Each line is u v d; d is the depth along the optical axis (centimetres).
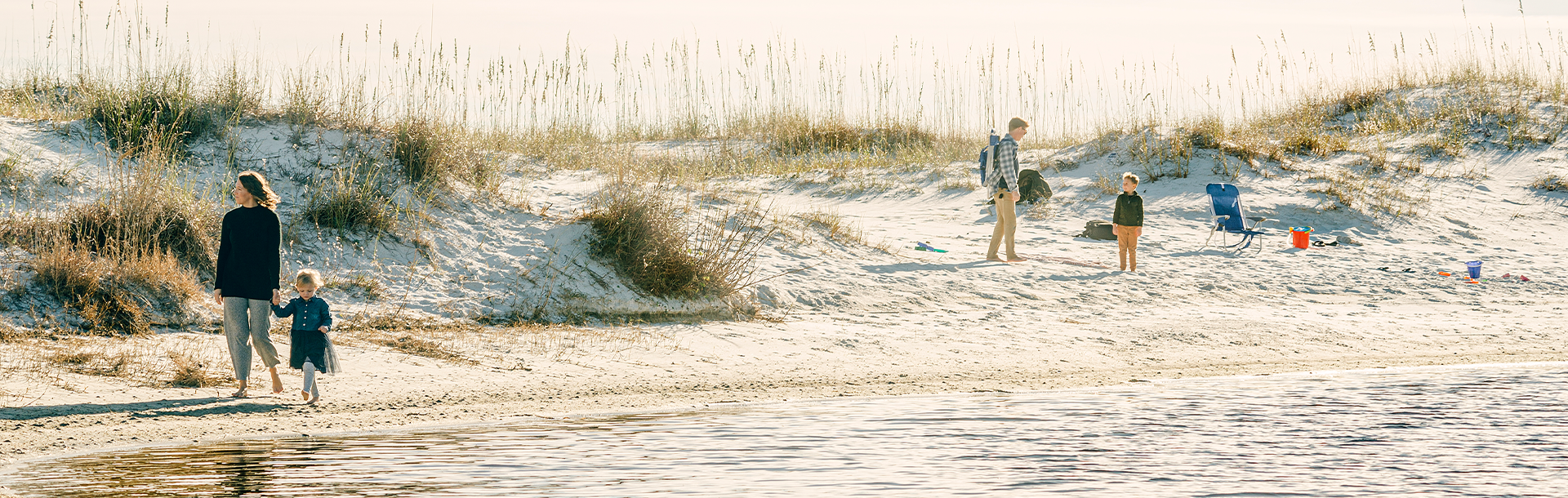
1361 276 3003
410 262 2347
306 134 2745
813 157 4981
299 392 1526
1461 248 3562
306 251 2283
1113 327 2294
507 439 1279
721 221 2941
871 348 2053
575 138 4234
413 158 2717
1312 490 1059
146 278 1948
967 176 4500
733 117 5288
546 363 1802
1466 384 1719
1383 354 2083
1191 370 1889
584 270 2384
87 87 2823
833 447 1244
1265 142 4619
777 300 2456
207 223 2234
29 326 1781
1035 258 3047
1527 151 4681
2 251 1994
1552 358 2038
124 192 2194
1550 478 1103
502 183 2938
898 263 2878
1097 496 1033
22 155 2428
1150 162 4438
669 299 2330
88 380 1516
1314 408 1492
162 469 1109
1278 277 2959
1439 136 4809
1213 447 1242
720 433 1323
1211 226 3753
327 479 1074
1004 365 1920
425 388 1593
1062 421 1402
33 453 1173
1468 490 1062
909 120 5341
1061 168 4609
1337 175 4316
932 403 1546
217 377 1578
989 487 1065
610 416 1436
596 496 1023
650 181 3000
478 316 2138
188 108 2681
